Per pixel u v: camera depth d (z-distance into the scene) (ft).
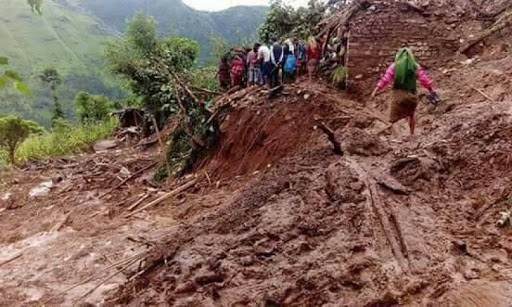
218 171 35.42
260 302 15.92
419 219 17.76
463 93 28.94
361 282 15.39
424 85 24.13
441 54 35.04
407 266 15.61
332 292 15.46
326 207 19.76
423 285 14.76
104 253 27.07
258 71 40.86
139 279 20.57
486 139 21.20
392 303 14.46
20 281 25.59
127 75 67.41
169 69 49.67
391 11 35.65
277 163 29.71
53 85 124.36
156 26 71.51
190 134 38.93
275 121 33.53
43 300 23.02
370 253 16.40
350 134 25.79
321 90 35.09
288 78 39.55
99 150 72.95
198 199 32.07
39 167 58.44
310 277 16.01
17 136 62.59
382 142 24.81
